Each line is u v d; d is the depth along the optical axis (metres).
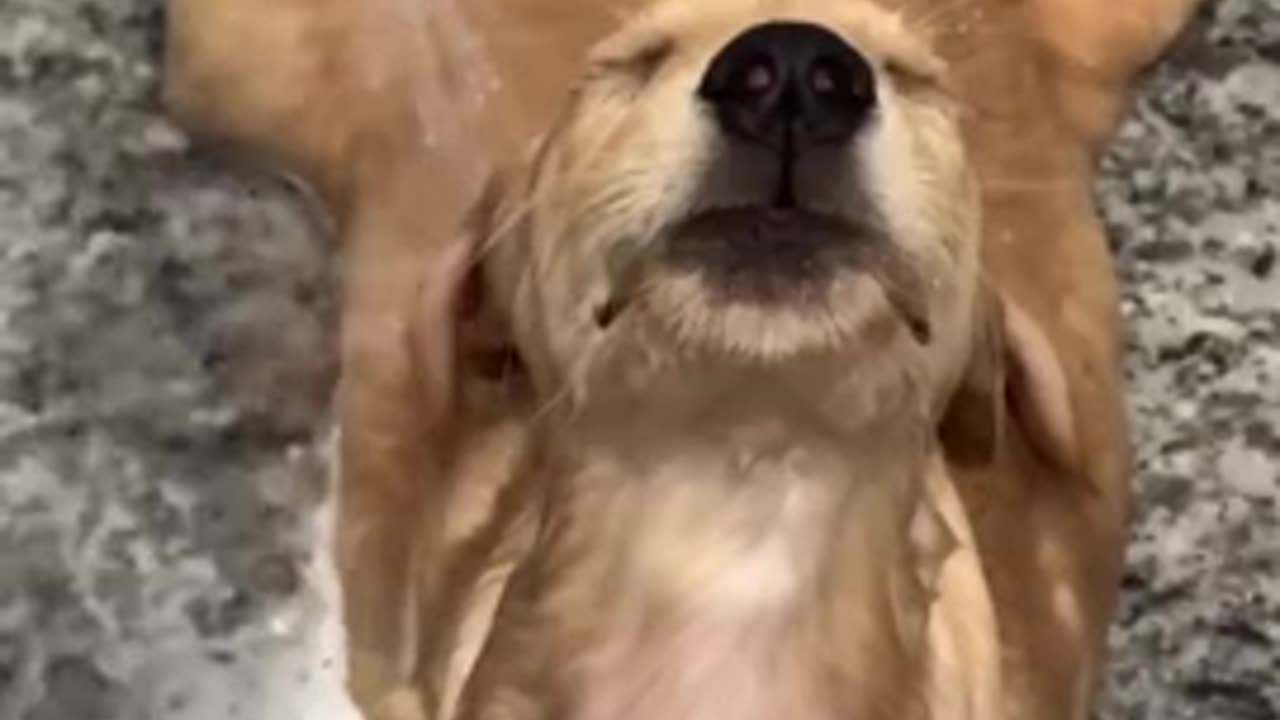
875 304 0.27
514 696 0.30
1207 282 0.42
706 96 0.27
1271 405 0.41
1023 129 0.40
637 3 0.39
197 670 0.38
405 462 0.38
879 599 0.29
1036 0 0.41
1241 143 0.43
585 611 0.29
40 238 0.41
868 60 0.27
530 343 0.30
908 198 0.27
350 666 0.38
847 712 0.29
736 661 0.29
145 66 0.42
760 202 0.27
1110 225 0.42
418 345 0.32
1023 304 0.39
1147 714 0.39
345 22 0.41
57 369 0.40
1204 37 0.43
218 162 0.42
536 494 0.31
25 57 0.42
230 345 0.41
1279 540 0.40
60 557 0.39
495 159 0.39
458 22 0.40
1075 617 0.37
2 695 0.38
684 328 0.27
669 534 0.29
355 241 0.40
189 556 0.39
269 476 0.40
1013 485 0.36
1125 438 0.39
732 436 0.28
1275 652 0.39
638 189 0.27
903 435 0.28
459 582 0.33
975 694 0.32
